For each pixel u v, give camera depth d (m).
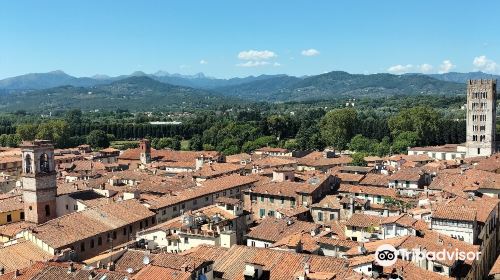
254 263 95.50
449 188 170.00
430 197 164.88
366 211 162.38
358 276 85.19
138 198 183.25
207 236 128.12
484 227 127.31
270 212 187.88
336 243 113.69
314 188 183.12
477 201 144.38
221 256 104.81
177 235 132.88
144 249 122.00
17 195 192.38
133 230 156.88
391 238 110.88
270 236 131.75
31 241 133.62
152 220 165.50
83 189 197.88
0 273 110.50
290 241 113.19
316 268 93.25
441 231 122.38
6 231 154.62
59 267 100.62
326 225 147.62
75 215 149.50
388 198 178.00
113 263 103.75
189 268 91.25
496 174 179.75
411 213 139.62
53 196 168.62
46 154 167.25
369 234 129.25
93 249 142.00
